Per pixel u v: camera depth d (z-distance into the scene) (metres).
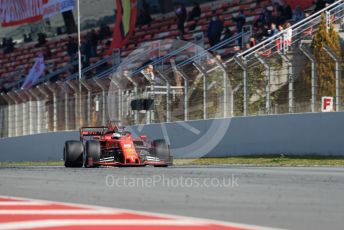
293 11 101.81
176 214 22.28
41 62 148.75
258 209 23.58
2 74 164.00
